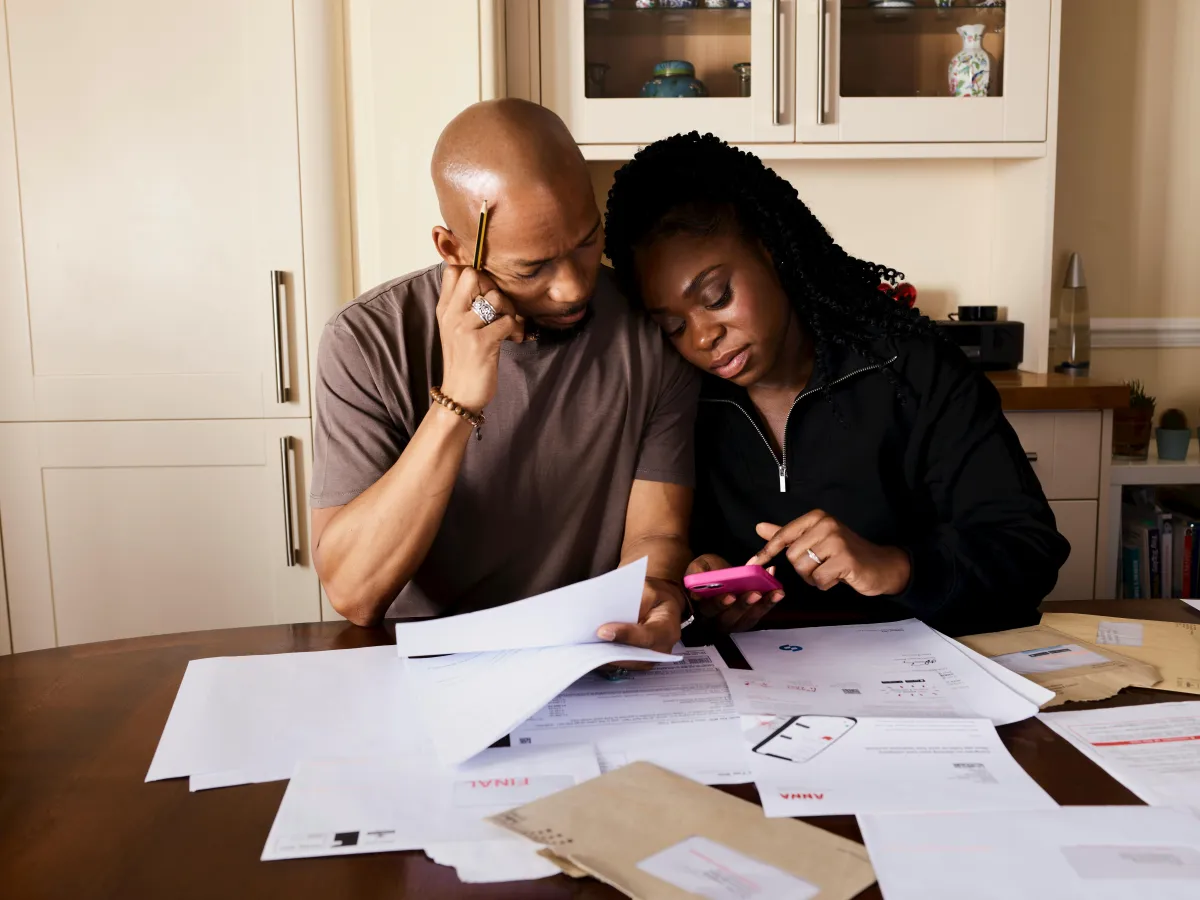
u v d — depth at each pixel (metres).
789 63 2.52
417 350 1.23
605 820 0.70
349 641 1.11
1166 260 2.90
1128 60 2.82
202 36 2.28
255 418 2.37
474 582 1.30
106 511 2.39
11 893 0.64
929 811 0.72
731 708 0.90
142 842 0.70
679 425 1.33
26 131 2.29
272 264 2.33
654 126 2.52
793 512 1.38
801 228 1.28
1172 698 0.93
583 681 0.97
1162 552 2.59
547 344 1.22
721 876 0.64
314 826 0.71
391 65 2.32
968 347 2.67
